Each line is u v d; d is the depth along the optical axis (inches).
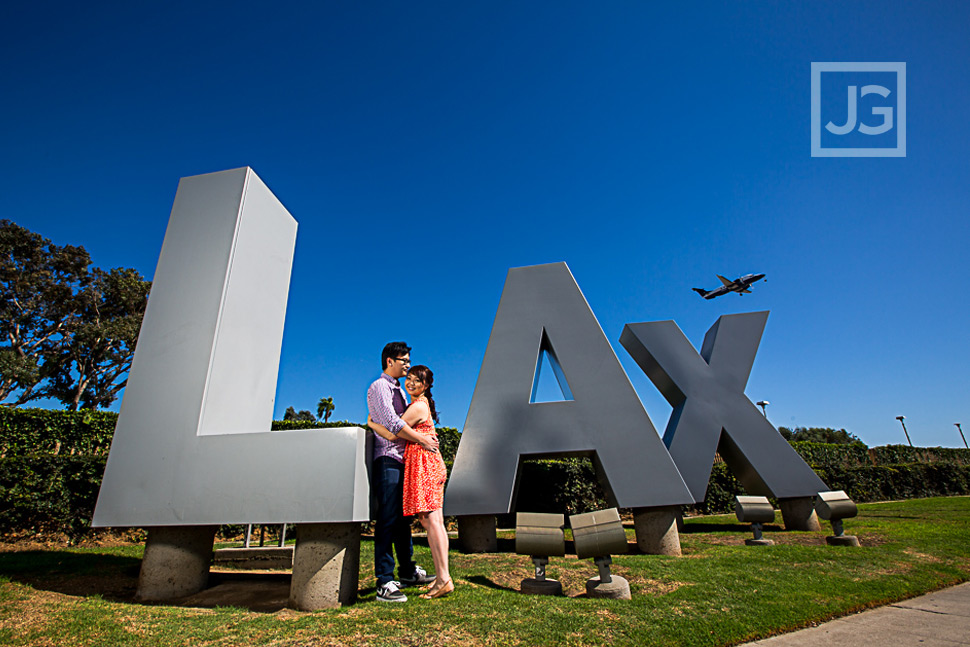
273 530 325.7
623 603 140.5
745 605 145.4
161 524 143.9
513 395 264.4
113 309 1183.6
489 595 141.6
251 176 192.7
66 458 250.2
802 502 306.0
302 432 143.0
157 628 112.2
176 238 183.5
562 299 281.7
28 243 1071.6
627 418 251.3
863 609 155.9
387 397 147.3
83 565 178.1
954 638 126.6
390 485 143.1
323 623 114.9
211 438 149.2
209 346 162.2
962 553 235.6
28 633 107.7
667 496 235.1
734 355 332.5
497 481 247.3
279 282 208.4
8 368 978.7
